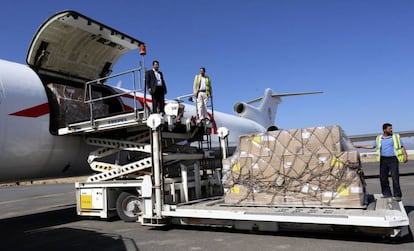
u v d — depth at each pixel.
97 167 9.09
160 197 7.34
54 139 8.98
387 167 7.82
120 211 8.69
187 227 7.58
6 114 7.96
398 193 7.66
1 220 11.33
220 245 5.90
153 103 8.64
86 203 9.06
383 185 7.93
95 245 6.48
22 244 6.98
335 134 6.39
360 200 5.98
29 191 26.39
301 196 6.45
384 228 5.41
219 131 10.10
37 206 15.19
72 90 9.67
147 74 8.66
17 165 8.47
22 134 8.27
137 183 8.30
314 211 5.92
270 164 6.82
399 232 5.35
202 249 5.72
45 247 6.60
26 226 9.38
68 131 8.81
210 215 6.61
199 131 9.61
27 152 8.46
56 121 9.12
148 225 7.52
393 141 7.77
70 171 10.16
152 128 7.48
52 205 15.19
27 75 8.90
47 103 8.91
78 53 9.99
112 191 8.90
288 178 6.61
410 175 22.48
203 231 7.11
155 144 7.50
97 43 10.04
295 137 6.71
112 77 8.44
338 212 5.73
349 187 6.09
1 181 8.80
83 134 9.16
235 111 20.52
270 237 6.26
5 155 8.04
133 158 10.69
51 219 10.43
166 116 7.81
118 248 6.15
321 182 6.32
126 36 9.97
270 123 23.30
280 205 6.61
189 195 8.68
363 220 5.29
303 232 6.43
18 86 8.41
